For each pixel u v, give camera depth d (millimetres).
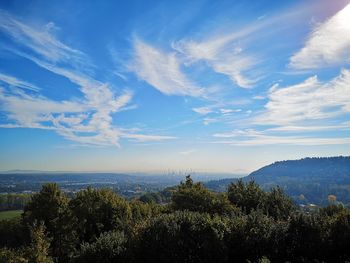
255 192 39125
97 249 24641
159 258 24250
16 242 39594
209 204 36094
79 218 39250
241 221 25375
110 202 40906
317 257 24562
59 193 38062
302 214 25906
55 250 35875
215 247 23734
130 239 25016
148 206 45781
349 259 23188
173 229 24719
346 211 27156
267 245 24297
